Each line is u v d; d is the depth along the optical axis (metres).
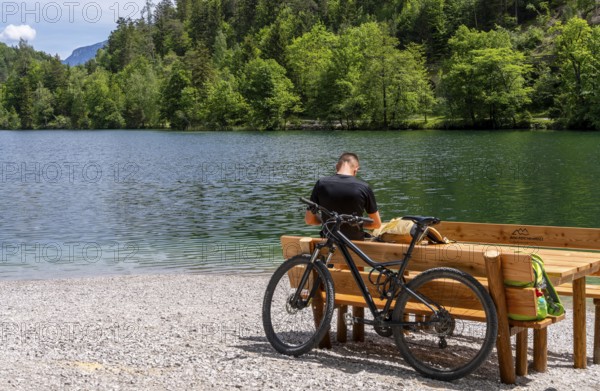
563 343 7.33
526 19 155.38
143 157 57.97
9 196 29.53
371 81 105.44
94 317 8.06
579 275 5.78
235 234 18.72
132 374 5.23
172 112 138.12
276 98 119.25
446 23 159.00
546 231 7.03
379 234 6.16
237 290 10.39
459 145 63.78
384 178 35.69
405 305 5.57
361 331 6.76
